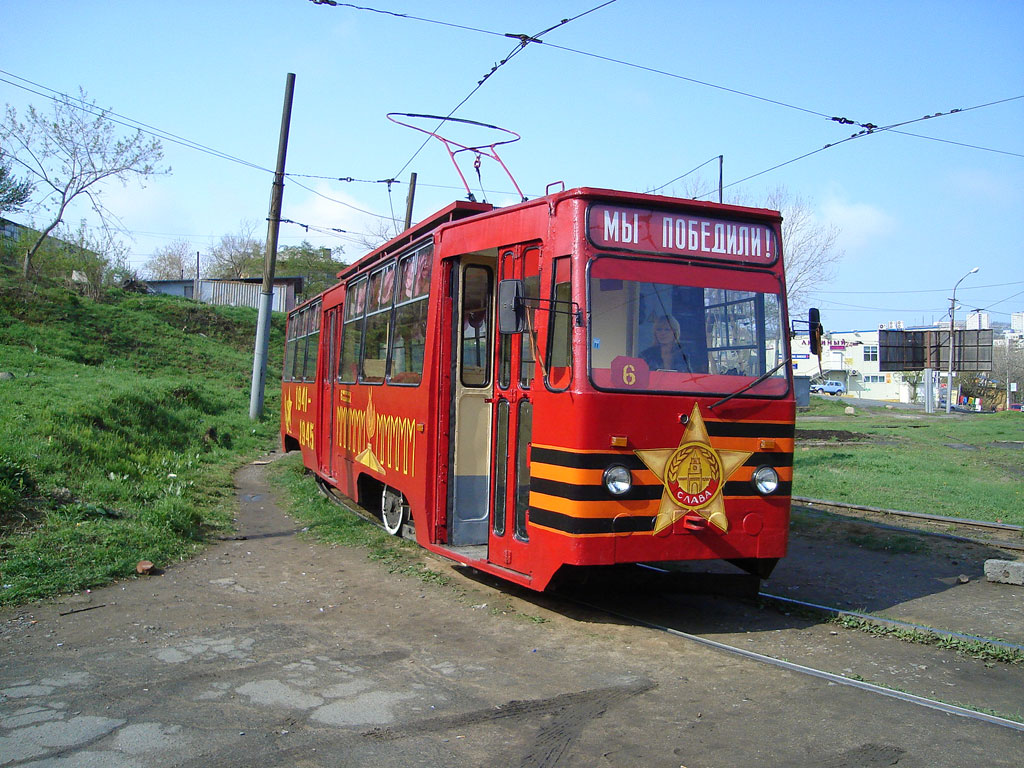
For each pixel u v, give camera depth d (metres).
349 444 11.45
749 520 6.46
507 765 3.97
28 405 12.73
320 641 5.91
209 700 4.70
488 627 6.36
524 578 6.48
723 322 6.53
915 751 4.18
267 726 4.35
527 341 6.75
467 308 7.83
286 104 22.47
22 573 6.97
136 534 8.41
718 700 4.88
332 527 10.18
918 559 9.12
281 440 18.94
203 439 17.41
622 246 6.27
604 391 6.02
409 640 6.00
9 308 30.67
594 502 5.95
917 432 31.45
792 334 7.00
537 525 6.34
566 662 5.55
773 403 6.60
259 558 8.62
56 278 37.53
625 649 5.86
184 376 29.47
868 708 4.77
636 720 4.55
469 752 4.10
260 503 12.34
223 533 9.76
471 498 7.82
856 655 5.86
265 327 22.89
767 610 7.11
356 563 8.52
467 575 8.00
